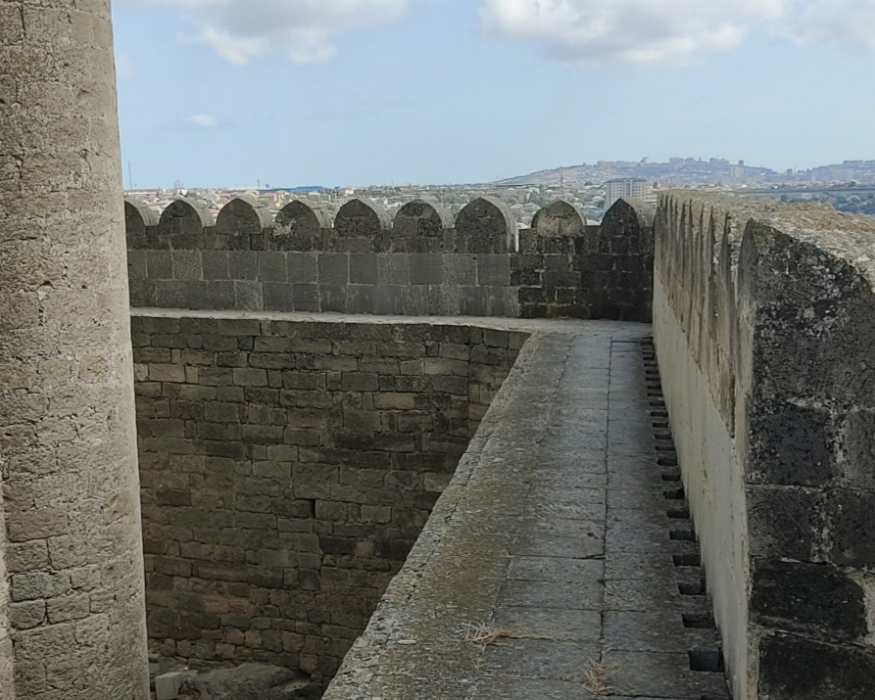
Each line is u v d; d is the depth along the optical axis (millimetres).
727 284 3828
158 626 15461
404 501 14289
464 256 14656
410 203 14711
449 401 13977
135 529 7582
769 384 3006
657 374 10859
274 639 15031
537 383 10500
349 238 15016
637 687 4133
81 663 7168
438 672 4301
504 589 5207
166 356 14992
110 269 7184
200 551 15227
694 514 5926
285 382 14562
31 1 6551
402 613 4922
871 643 3004
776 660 3111
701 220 5422
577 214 14203
